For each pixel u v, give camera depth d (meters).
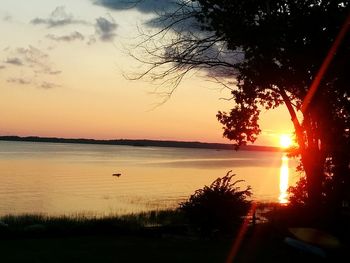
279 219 15.73
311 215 14.73
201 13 17.78
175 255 11.85
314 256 7.32
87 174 86.56
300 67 16.44
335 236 8.13
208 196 15.91
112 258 11.30
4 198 48.56
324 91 16.39
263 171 112.81
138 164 133.38
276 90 18.61
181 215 25.28
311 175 17.70
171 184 70.00
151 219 24.80
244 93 19.89
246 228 16.42
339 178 16.72
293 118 18.25
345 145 16.61
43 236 16.14
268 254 11.84
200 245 13.72
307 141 18.14
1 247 13.01
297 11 15.79
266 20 16.11
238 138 21.03
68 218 25.45
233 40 17.03
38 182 67.62
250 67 17.80
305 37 15.91
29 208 41.28
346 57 15.51
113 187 63.72
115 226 18.14
